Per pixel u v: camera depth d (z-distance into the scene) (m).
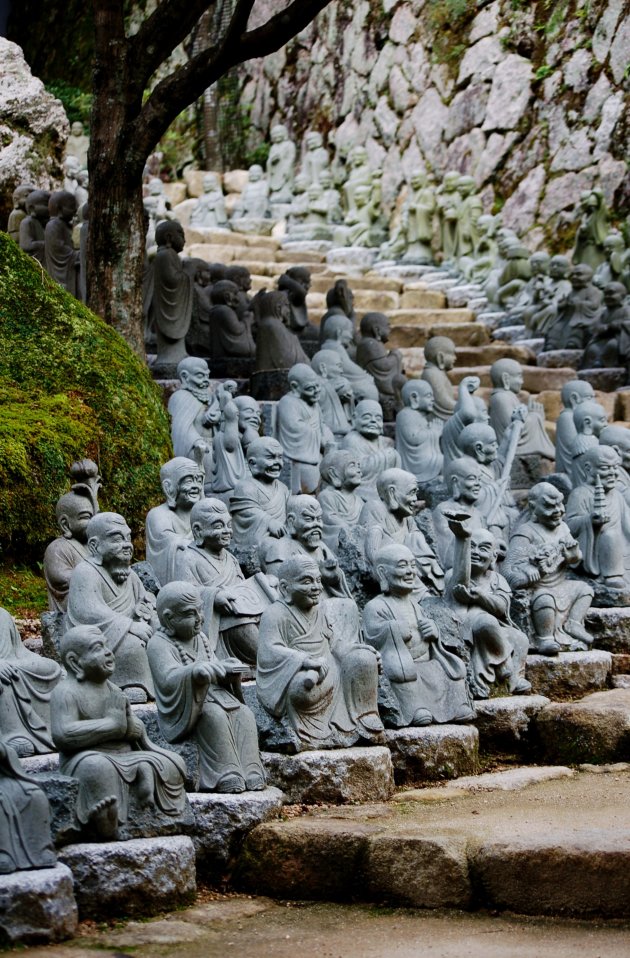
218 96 33.59
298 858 8.58
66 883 7.59
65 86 32.47
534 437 18.14
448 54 29.45
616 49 26.53
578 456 15.88
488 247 26.64
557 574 13.04
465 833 8.57
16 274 15.10
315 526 11.53
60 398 14.14
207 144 33.41
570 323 23.25
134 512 14.15
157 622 10.43
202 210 30.78
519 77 27.88
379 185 29.83
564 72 27.25
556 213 26.55
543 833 8.52
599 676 12.57
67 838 8.01
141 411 14.58
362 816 9.20
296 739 9.64
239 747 9.12
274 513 13.29
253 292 25.83
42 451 13.22
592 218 24.83
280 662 9.80
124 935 7.68
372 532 12.23
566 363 22.53
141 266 16.09
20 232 20.39
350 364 18.25
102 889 7.92
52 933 7.47
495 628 11.70
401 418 17.12
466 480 13.52
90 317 15.23
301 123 32.62
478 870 8.30
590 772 11.00
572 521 14.19
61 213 19.83
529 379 21.48
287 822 8.84
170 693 9.08
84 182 25.86
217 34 32.97
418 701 10.72
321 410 17.19
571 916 8.12
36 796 7.73
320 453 16.20
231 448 14.57
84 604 10.14
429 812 9.40
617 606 13.72
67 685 8.31
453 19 29.56
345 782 9.63
